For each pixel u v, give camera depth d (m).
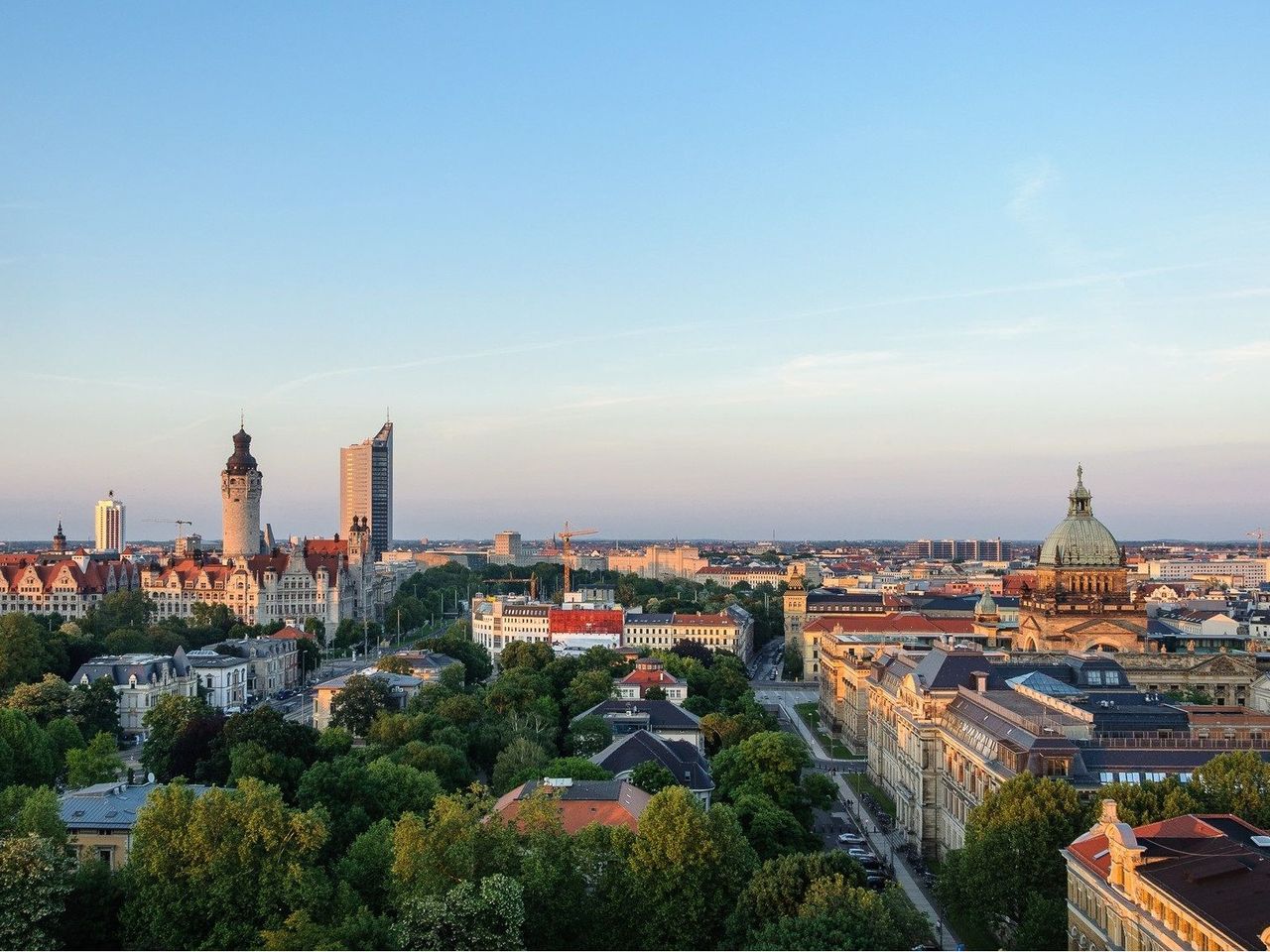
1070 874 141.12
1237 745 194.38
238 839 147.75
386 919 141.88
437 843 141.62
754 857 161.38
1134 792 162.00
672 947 144.50
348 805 193.38
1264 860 119.69
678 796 153.12
